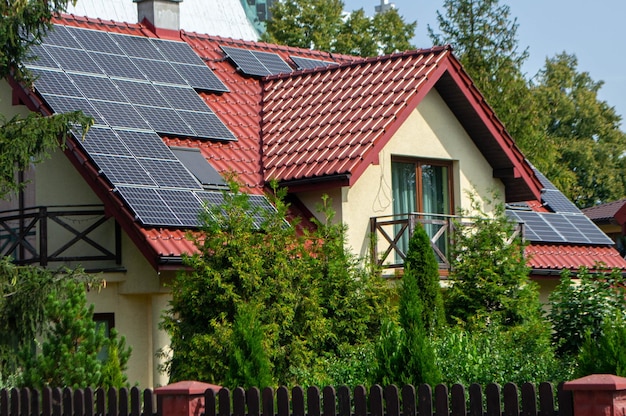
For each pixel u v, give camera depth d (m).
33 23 26.20
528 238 37.25
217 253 25.00
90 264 29.83
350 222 32.06
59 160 30.88
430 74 33.28
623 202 56.66
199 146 32.56
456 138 35.41
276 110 35.59
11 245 31.53
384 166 33.22
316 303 25.45
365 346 24.67
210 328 24.58
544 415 15.63
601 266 30.77
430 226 34.81
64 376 21.98
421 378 20.09
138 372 29.36
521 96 63.06
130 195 28.00
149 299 29.77
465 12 63.06
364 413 16.83
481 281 29.38
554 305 28.69
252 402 17.56
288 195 32.66
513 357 22.92
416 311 21.39
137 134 30.91
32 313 24.62
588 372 19.70
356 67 35.75
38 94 30.41
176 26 38.44
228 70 37.94
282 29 73.12
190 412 17.75
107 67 33.59
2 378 24.72
